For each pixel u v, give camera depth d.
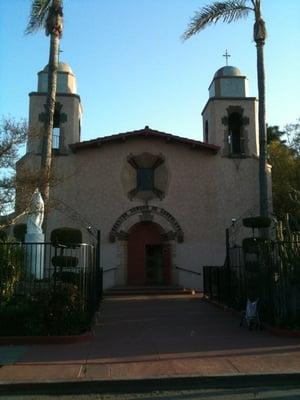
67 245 13.70
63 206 26.92
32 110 27.70
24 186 18.70
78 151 27.72
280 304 12.93
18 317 12.07
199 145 27.86
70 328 12.09
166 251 27.77
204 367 9.18
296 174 34.22
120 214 27.44
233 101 28.98
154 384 8.40
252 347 11.03
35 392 8.16
